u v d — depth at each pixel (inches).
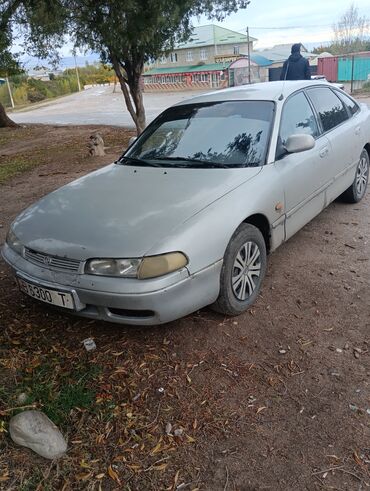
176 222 117.3
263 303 141.7
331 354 117.8
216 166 145.9
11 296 153.1
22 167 404.5
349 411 99.7
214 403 103.8
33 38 423.8
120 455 91.9
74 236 119.3
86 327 133.6
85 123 815.1
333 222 200.4
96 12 363.3
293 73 345.4
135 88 452.4
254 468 88.0
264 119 155.9
